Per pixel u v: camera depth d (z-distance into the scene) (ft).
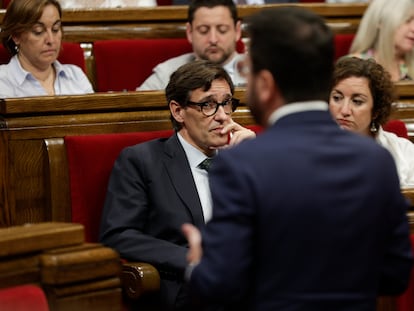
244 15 19.57
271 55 7.23
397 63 18.42
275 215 6.97
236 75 17.99
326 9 20.40
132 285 11.13
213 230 7.00
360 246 7.14
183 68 12.14
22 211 12.90
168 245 11.52
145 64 18.16
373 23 18.28
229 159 7.11
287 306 7.02
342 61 13.20
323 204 7.01
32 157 12.91
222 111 12.01
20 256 8.14
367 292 7.27
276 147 7.13
